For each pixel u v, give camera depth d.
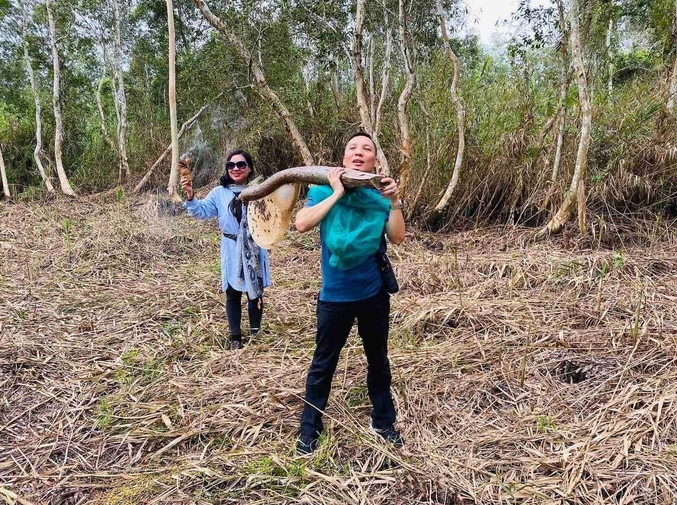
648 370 2.84
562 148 6.59
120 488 2.20
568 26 6.23
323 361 2.34
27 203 10.05
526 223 6.72
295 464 2.25
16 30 11.75
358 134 2.24
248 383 2.96
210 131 11.00
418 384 2.87
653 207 6.10
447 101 7.40
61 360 3.37
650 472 2.09
